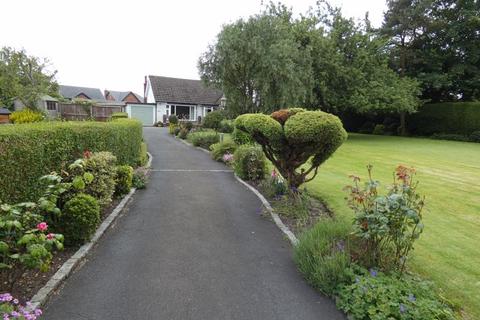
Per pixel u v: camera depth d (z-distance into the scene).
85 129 5.63
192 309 2.97
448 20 25.95
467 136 23.44
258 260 4.02
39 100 20.61
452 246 4.62
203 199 6.72
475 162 13.09
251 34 15.09
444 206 6.80
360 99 20.92
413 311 2.70
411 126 27.80
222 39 14.85
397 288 3.01
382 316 2.69
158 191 7.30
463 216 6.15
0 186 3.19
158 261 3.90
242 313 2.94
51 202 3.36
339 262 3.34
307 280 3.52
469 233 5.21
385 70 23.12
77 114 21.36
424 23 25.58
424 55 26.73
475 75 25.70
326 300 3.19
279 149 6.06
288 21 21.06
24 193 3.65
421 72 27.27
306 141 5.50
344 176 9.70
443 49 27.03
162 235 4.73
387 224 3.30
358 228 3.46
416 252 4.32
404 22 26.00
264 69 15.09
